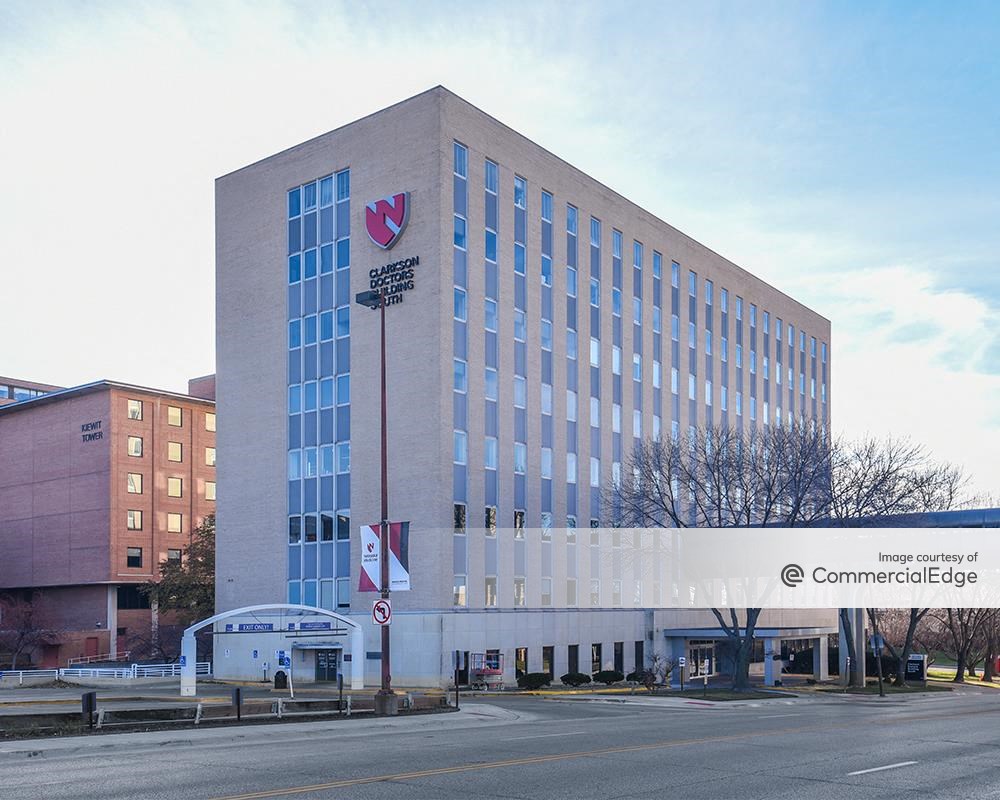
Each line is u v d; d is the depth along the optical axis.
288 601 53.62
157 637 73.38
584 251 59.75
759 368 77.06
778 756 18.89
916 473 51.91
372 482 50.78
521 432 54.09
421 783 14.87
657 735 23.22
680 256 68.69
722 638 61.91
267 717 25.83
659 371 65.38
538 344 55.72
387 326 51.19
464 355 50.91
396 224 50.72
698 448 54.44
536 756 18.45
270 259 56.53
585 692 47.44
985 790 14.77
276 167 56.72
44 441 88.62
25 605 83.94
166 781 14.87
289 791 13.91
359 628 39.28
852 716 31.70
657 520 57.75
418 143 50.84
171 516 88.25
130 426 85.88
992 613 70.44
